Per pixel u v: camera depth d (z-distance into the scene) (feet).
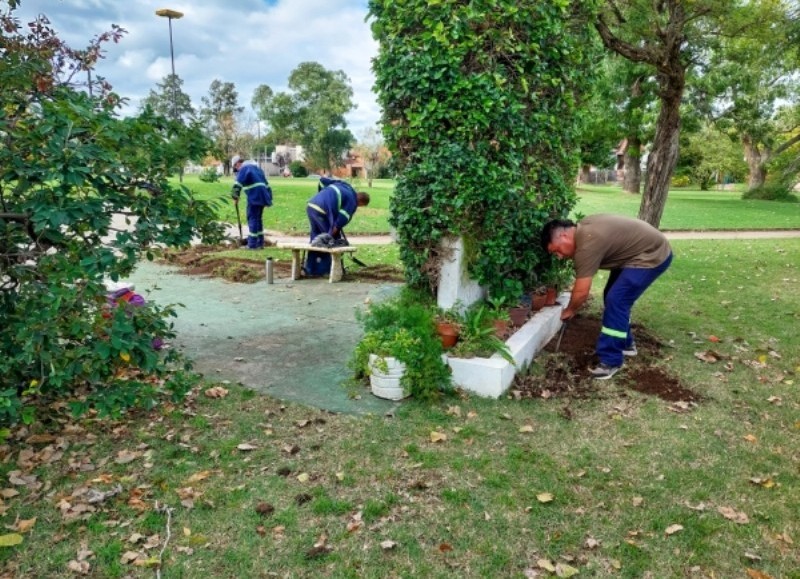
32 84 11.25
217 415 12.43
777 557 8.25
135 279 27.76
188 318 20.47
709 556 8.23
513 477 10.15
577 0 18.02
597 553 8.26
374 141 150.20
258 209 35.65
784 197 98.43
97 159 10.13
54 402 12.58
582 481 10.09
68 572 7.72
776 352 17.37
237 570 7.80
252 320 20.29
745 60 32.37
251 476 10.05
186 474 10.09
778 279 29.12
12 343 10.71
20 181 10.11
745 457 11.07
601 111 82.58
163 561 7.95
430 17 14.08
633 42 28.55
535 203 17.20
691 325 20.29
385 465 10.44
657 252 14.51
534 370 15.25
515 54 15.33
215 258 32.55
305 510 9.09
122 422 11.98
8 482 9.77
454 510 9.17
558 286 20.43
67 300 9.95
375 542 8.39
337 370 15.24
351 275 28.58
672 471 10.48
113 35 13.80
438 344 13.62
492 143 15.03
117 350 10.24
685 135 96.37
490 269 16.31
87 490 9.54
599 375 14.93
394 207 15.79
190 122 12.37
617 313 14.57
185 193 12.01
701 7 25.58
